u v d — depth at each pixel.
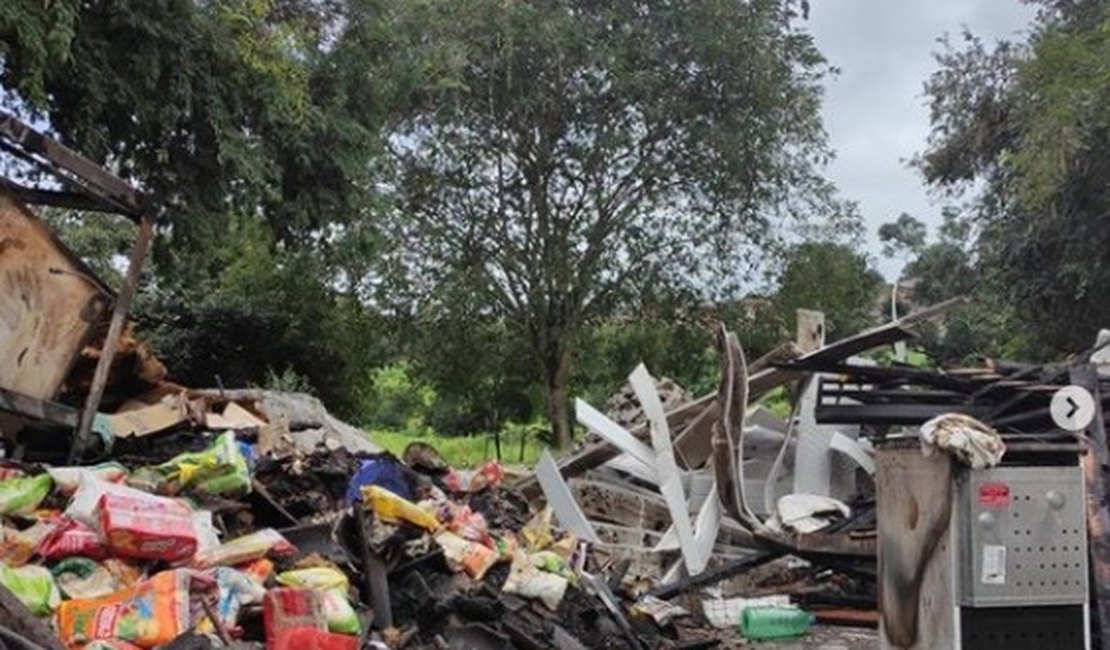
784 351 9.89
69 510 4.64
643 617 7.38
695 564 8.30
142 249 7.20
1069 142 15.88
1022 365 7.15
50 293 6.36
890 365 7.85
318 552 5.64
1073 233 17.97
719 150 23.83
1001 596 3.65
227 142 11.03
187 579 4.23
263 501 6.12
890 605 4.03
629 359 25.67
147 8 10.20
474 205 24.36
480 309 24.03
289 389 19.11
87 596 4.28
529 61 23.36
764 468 10.10
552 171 24.44
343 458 7.53
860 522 8.20
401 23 14.62
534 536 7.48
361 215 13.71
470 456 23.83
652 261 25.09
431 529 6.09
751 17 23.72
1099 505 4.04
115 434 7.29
